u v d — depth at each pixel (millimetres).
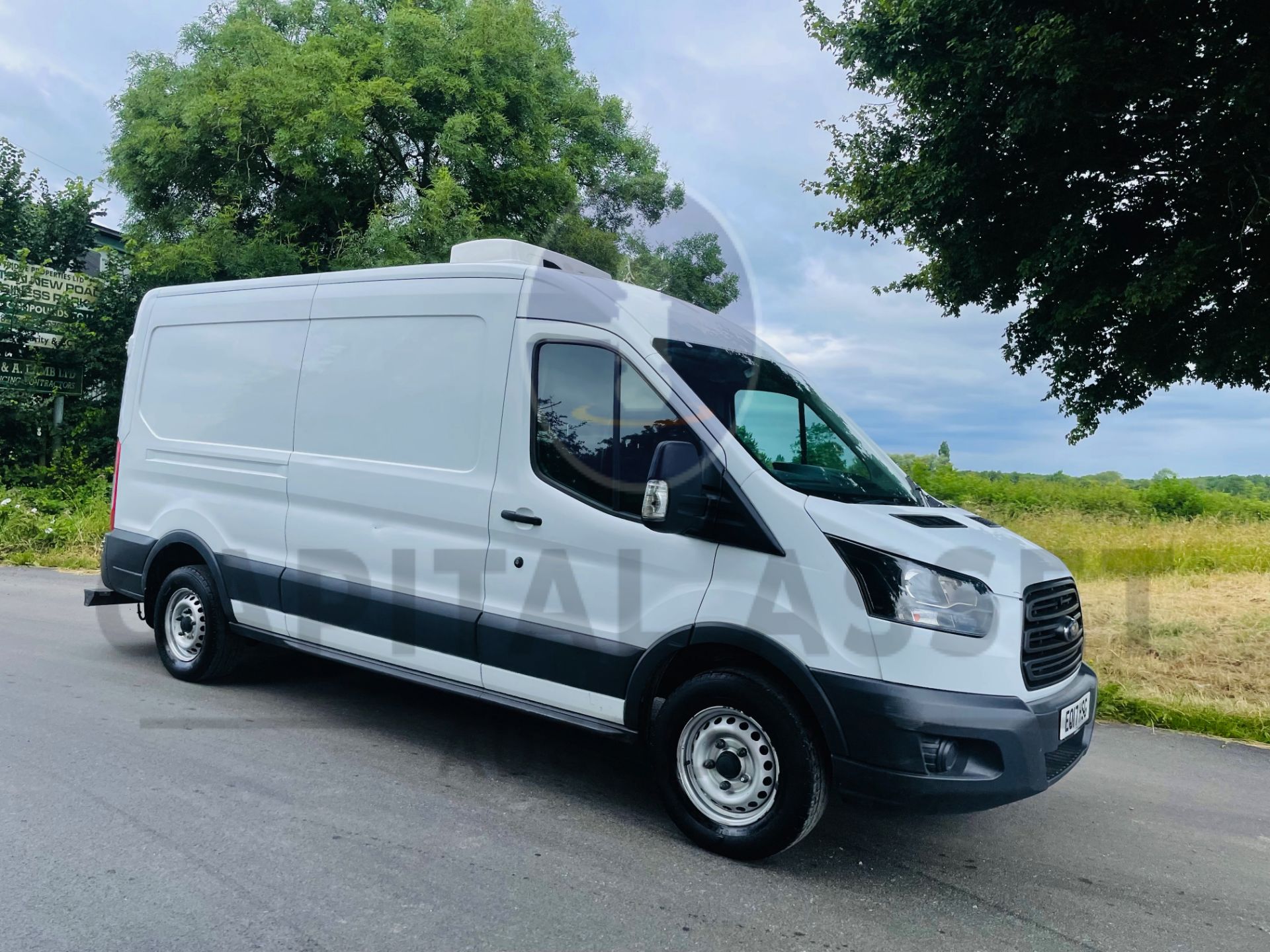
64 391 17359
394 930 2926
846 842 3867
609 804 4133
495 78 16578
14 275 16469
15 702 5215
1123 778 4867
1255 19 6000
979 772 3297
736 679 3570
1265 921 3332
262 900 3078
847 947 2990
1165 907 3412
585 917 3082
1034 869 3703
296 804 3939
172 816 3748
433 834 3695
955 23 6871
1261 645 7250
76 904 2998
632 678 3816
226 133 15914
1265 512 16609
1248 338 6781
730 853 3590
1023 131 6531
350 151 15023
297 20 17688
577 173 17625
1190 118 6410
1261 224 6305
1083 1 6355
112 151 17094
